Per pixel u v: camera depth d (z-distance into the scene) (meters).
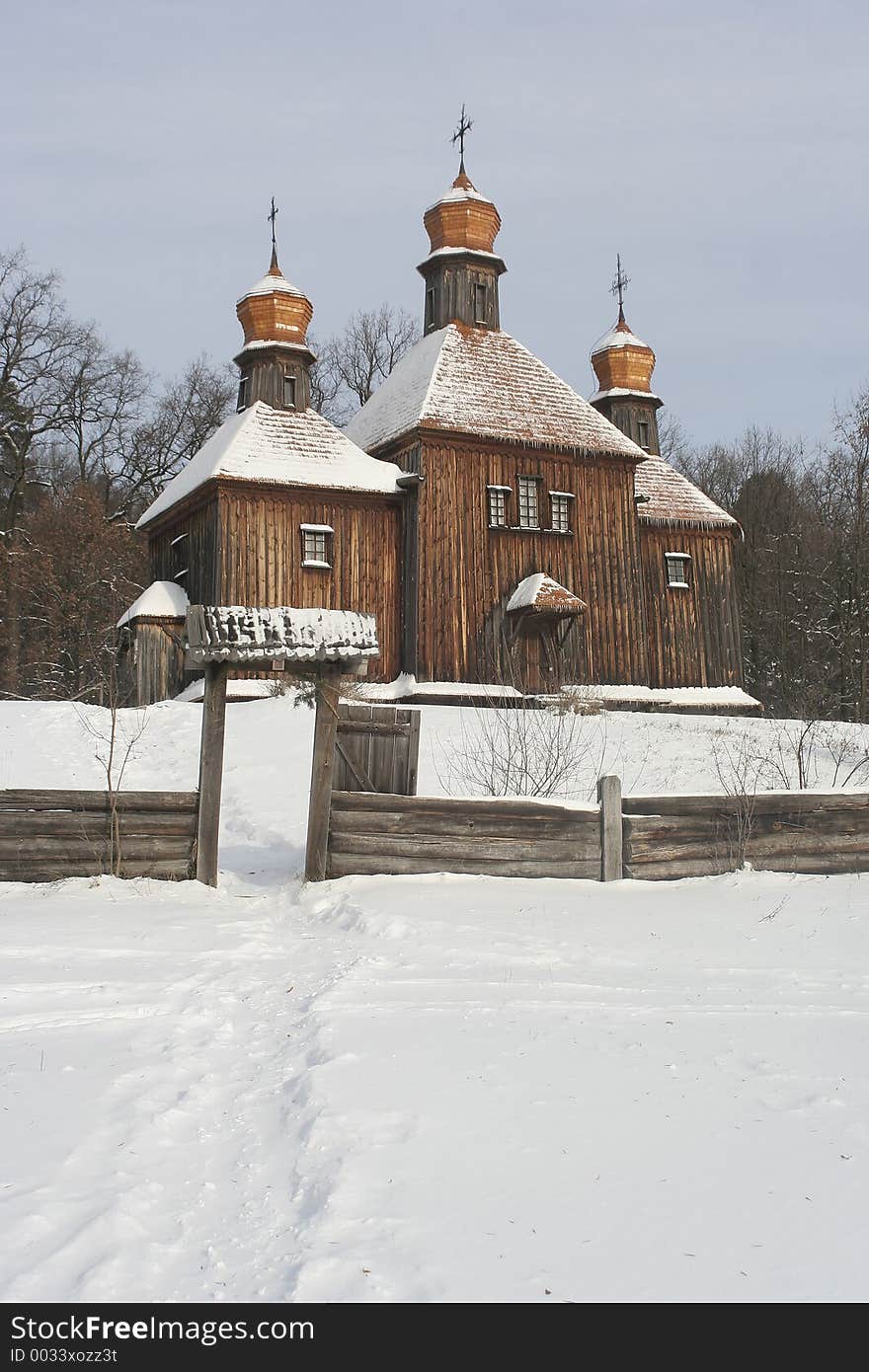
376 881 11.18
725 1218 4.19
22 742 21.95
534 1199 4.32
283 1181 4.56
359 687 29.39
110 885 11.08
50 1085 5.61
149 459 56.34
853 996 7.44
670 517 38.25
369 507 32.88
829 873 12.03
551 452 33.97
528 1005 7.12
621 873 11.59
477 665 32.19
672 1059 6.05
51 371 49.91
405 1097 5.40
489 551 32.81
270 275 35.78
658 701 35.22
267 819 15.60
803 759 20.83
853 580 49.97
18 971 7.85
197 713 24.88
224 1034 6.53
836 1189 4.43
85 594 47.47
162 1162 4.73
